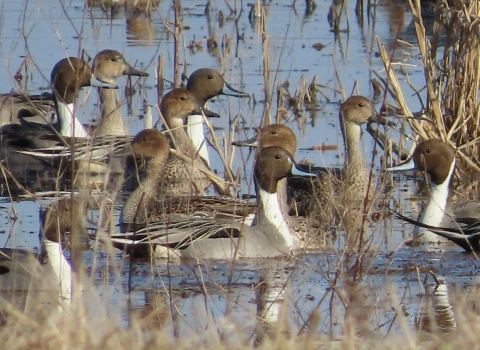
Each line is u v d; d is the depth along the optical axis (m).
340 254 11.62
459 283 11.24
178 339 8.64
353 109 15.83
